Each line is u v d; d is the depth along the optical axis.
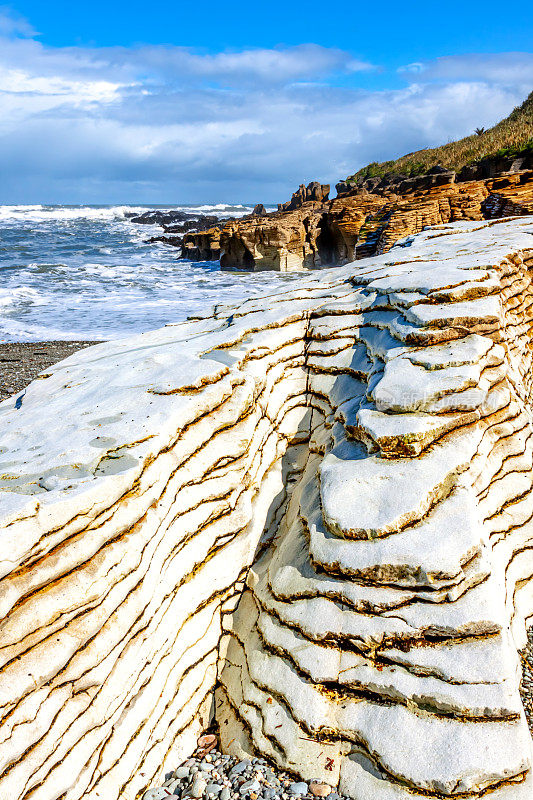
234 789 4.76
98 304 34.62
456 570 4.87
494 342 7.13
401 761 4.31
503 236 12.46
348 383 7.96
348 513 5.48
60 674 4.16
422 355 6.88
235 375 7.04
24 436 6.12
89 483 4.73
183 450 6.02
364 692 4.80
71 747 4.18
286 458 8.03
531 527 6.56
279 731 4.95
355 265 12.17
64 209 143.12
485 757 4.19
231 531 6.46
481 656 4.59
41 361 21.52
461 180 42.56
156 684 5.25
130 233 101.62
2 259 59.78
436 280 8.00
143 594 5.02
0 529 4.01
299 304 9.65
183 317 30.30
